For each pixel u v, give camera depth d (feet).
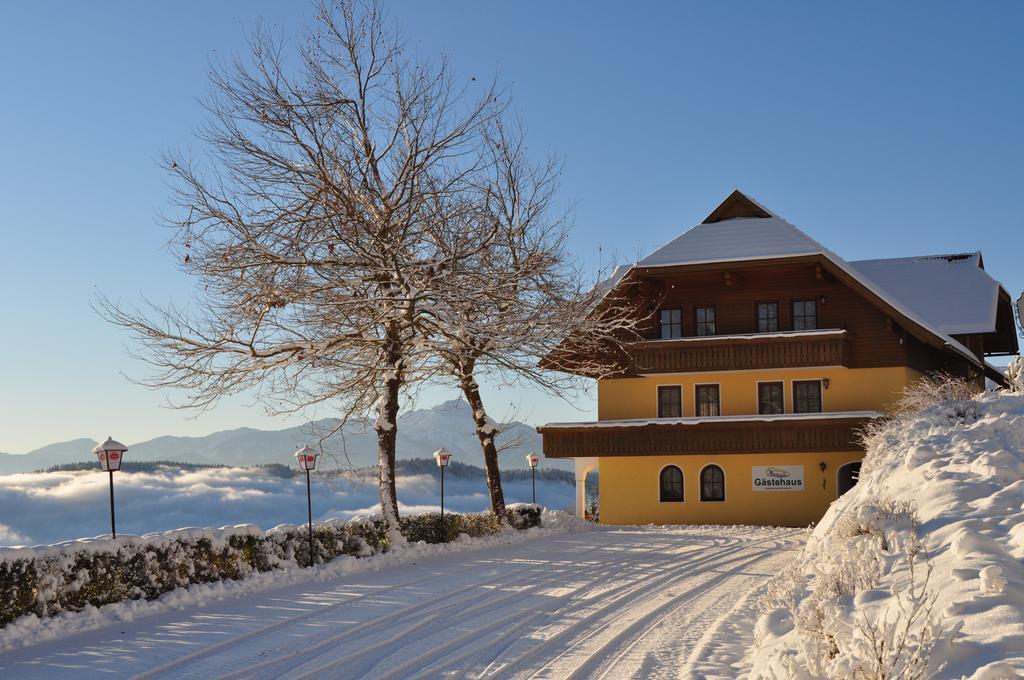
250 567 60.08
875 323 123.75
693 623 45.50
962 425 60.49
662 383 130.93
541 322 89.40
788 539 95.40
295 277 78.54
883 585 30.09
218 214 77.46
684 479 129.39
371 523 76.79
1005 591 24.14
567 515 121.60
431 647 39.47
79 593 46.03
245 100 78.79
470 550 85.25
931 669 20.39
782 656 25.80
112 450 52.19
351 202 77.97
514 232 91.30
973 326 139.54
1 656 38.29
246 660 36.96
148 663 36.58
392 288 83.10
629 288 128.47
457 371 100.94
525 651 38.68
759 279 127.75
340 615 47.42
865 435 96.12
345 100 80.59
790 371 126.11
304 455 68.80
